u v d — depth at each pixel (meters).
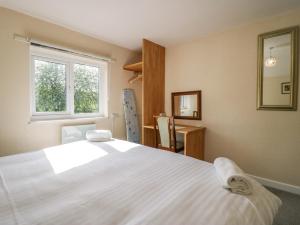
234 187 1.01
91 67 3.01
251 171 2.48
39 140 2.35
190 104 3.08
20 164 1.41
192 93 3.04
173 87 3.34
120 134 3.35
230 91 2.64
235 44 2.58
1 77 2.03
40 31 2.31
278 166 2.27
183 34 2.81
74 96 2.80
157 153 1.76
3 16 2.03
